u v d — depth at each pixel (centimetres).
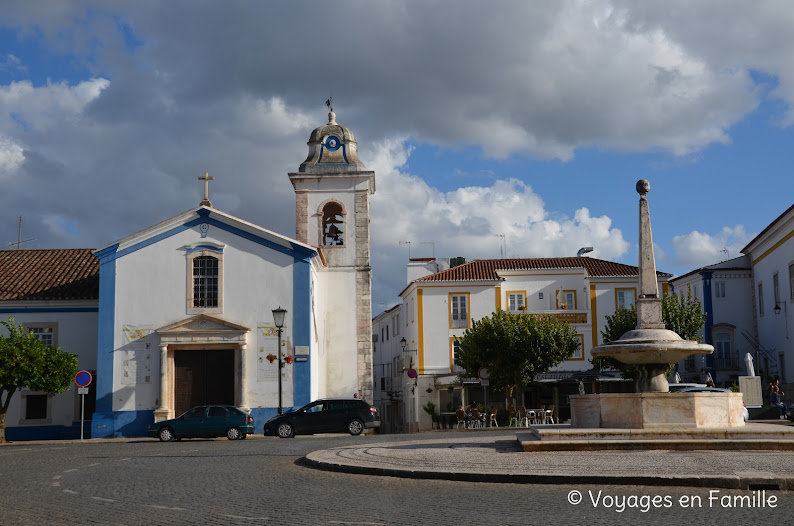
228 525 960
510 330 4306
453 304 5581
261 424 3362
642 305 1905
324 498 1188
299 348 3412
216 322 3419
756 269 5025
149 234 3491
